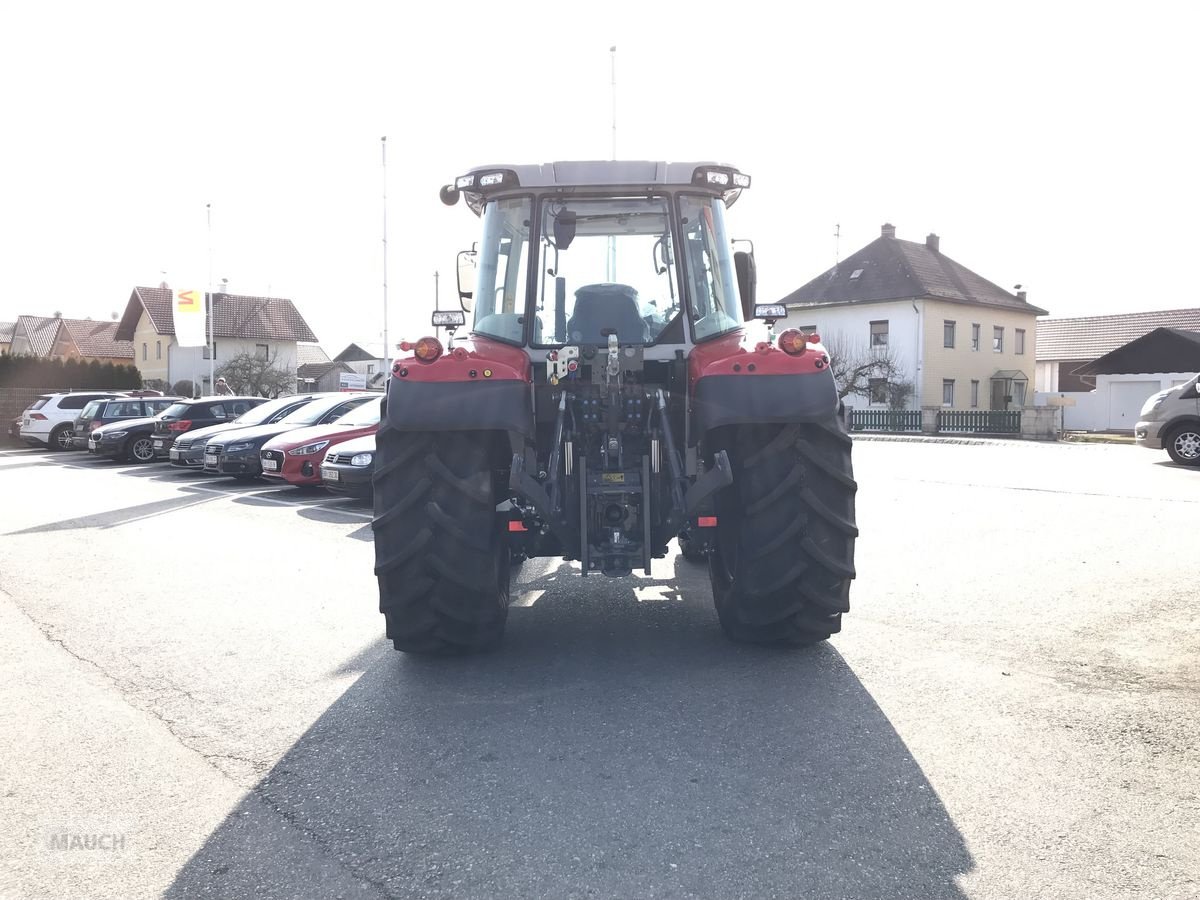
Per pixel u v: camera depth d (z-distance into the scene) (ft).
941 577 20.20
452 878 8.17
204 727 12.17
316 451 40.45
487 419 13.23
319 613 18.69
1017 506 30.63
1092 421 130.11
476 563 13.73
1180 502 30.58
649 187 15.40
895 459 52.37
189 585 21.71
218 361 171.01
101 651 16.06
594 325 15.29
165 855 8.75
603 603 18.80
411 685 13.73
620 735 11.42
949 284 139.03
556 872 8.21
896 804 9.39
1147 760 10.37
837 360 131.95
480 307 15.58
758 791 9.75
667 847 8.61
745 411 13.28
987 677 13.41
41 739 11.84
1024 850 8.44
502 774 10.36
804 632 14.46
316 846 8.85
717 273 15.64
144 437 63.98
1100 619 16.44
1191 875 7.98
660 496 13.91
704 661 14.51
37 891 8.15
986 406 143.13
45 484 48.16
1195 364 121.90
